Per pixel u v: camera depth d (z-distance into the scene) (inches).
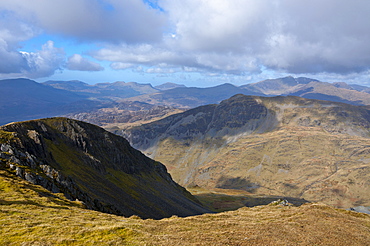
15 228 1439.5
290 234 1779.0
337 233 1884.8
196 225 1947.6
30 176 3026.6
